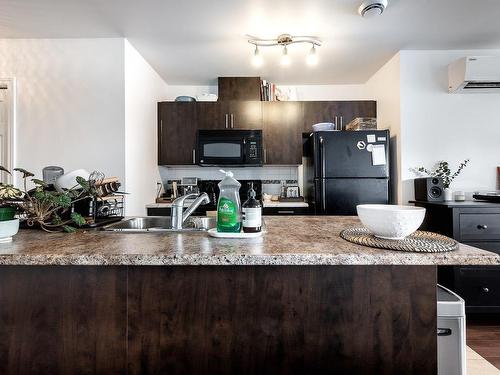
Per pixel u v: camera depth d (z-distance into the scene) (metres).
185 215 1.40
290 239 1.04
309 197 2.95
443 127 2.71
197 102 3.21
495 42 2.54
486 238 2.16
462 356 1.06
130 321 0.95
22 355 0.94
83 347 0.94
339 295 0.95
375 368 0.94
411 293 0.94
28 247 0.92
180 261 0.82
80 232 1.21
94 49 2.43
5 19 2.13
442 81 2.70
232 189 1.12
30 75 2.43
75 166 2.42
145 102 2.86
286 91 3.44
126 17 2.12
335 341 0.95
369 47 2.61
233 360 0.95
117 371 0.95
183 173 3.59
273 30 2.30
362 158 2.68
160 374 0.95
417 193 2.64
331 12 2.06
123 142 2.42
